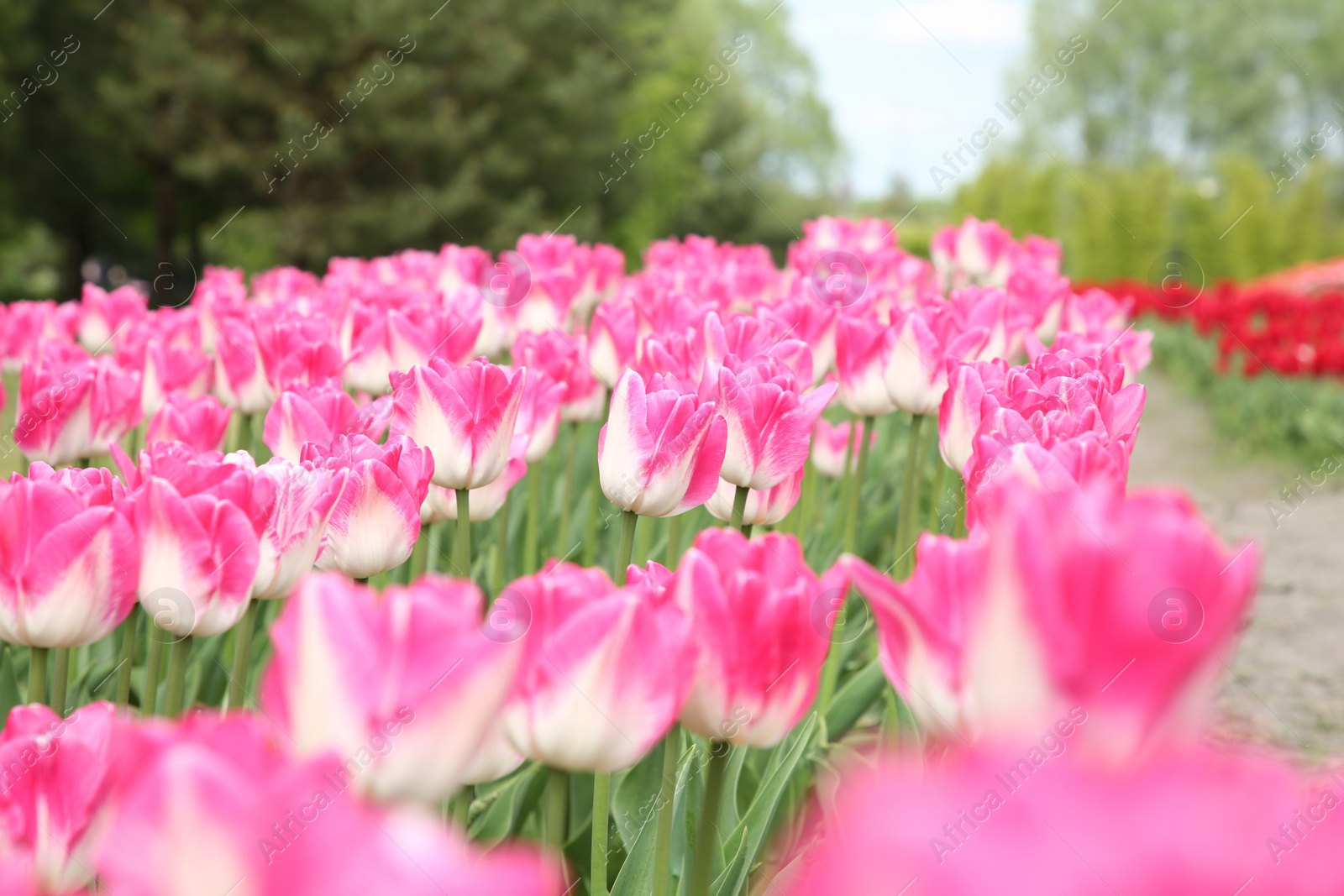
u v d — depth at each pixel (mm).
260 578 1287
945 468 3098
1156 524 476
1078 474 1405
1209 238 24094
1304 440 8617
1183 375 12234
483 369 1646
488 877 353
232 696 1486
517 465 1967
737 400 1712
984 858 253
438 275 4598
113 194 20281
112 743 838
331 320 3225
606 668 888
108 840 468
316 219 16891
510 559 2947
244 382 2664
